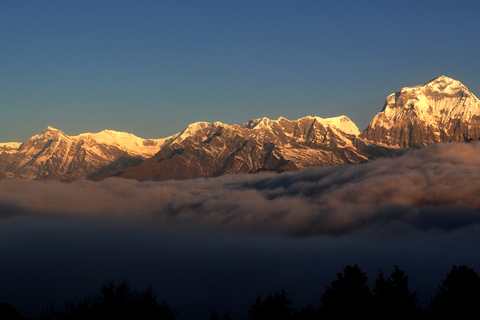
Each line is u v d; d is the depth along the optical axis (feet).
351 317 267.39
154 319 179.32
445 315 260.83
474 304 257.55
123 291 185.16
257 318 264.93
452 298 264.72
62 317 174.70
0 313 197.16
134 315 177.68
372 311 270.05
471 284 265.75
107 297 180.55
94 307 177.99
